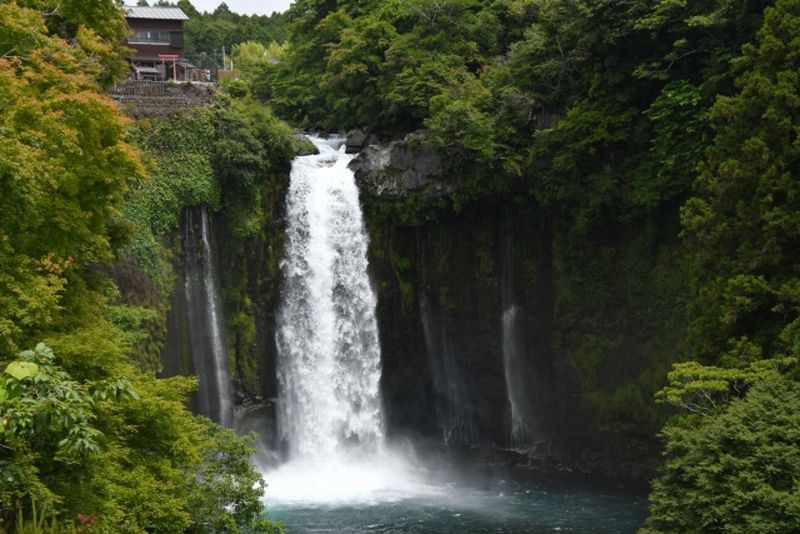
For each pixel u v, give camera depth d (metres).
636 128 43.81
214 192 45.84
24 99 19.08
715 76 38.72
